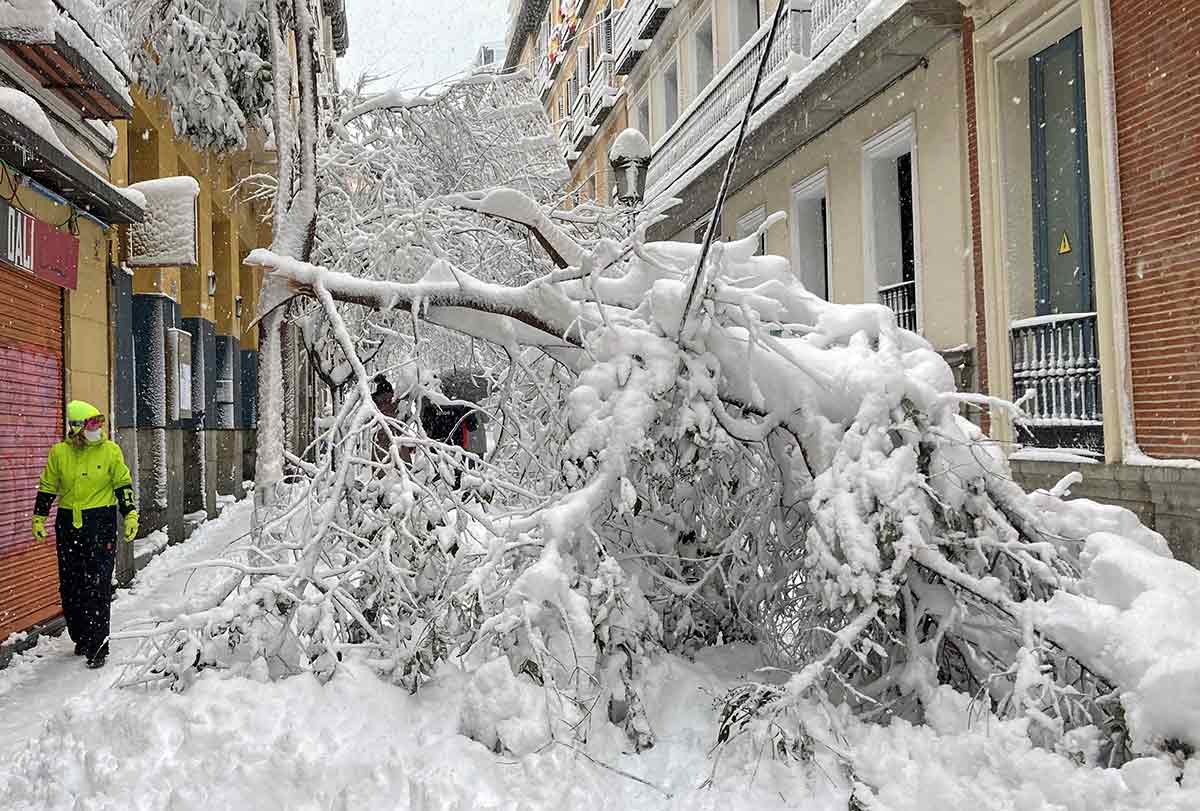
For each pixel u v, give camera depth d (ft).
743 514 17.43
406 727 13.47
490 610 15.20
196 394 48.98
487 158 33.27
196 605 15.06
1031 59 35.14
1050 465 31.48
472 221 29.07
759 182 59.26
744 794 12.23
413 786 11.78
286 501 17.16
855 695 14.34
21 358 25.39
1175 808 10.00
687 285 15.85
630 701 14.32
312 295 17.62
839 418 15.72
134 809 11.62
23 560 24.97
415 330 17.38
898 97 42.01
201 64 34.65
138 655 16.56
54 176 25.75
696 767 13.24
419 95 30.86
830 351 16.44
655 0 76.02
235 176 59.82
